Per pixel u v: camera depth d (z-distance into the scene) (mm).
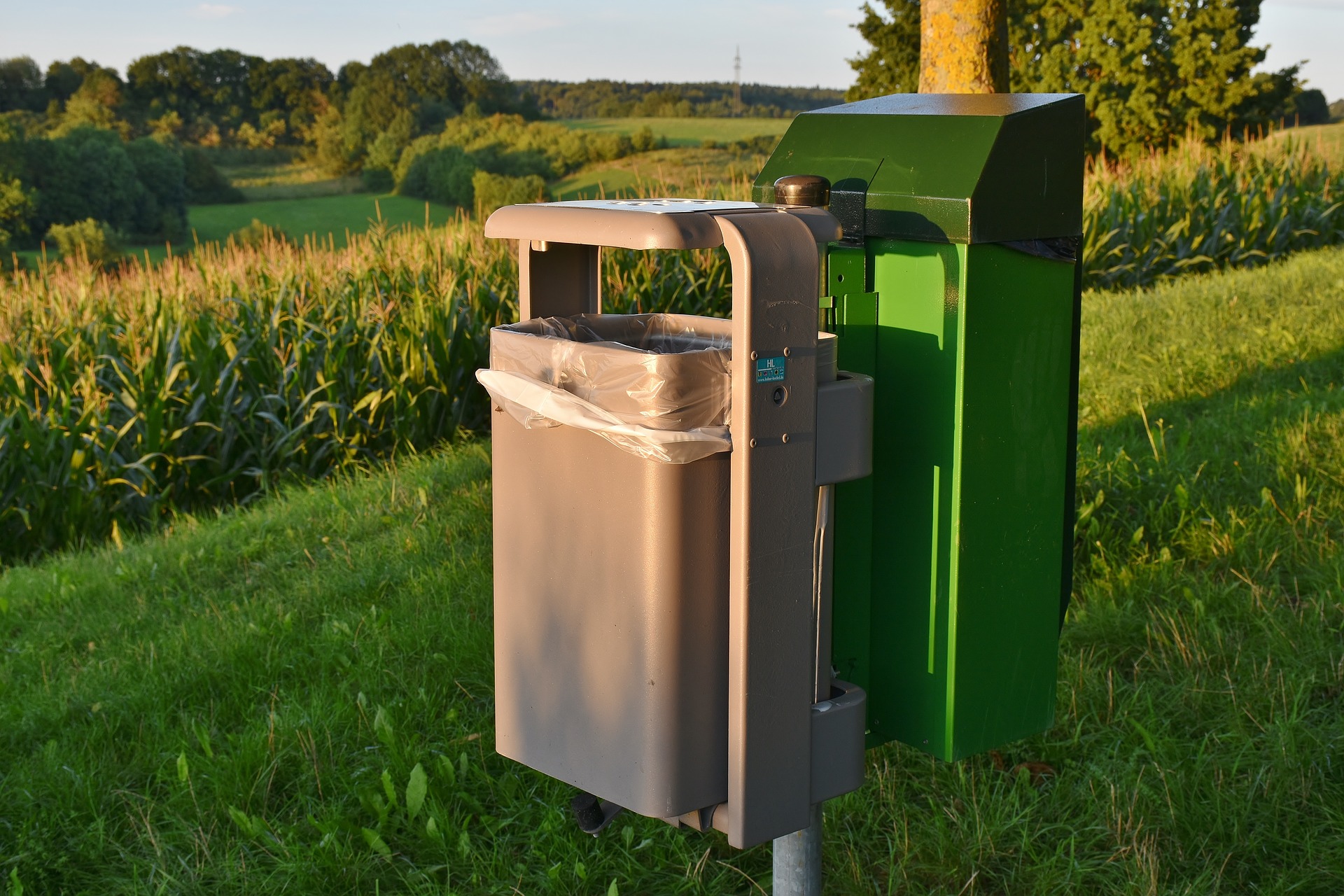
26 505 7484
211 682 3896
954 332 1994
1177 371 6348
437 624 4078
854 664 2225
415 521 5387
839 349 2094
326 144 81812
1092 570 3988
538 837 2924
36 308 9164
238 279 9664
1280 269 9477
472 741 3314
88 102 84125
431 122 84625
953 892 2648
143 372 7984
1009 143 1961
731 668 1912
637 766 1989
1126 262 11453
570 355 1945
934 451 2061
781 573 1904
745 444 1817
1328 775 2818
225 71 90250
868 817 2865
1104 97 42625
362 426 8297
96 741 3527
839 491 2146
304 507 6199
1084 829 2756
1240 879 2545
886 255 2082
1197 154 13031
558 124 75938
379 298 8492
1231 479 4594
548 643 2111
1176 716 3121
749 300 1771
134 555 5875
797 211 1882
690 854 2840
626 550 1929
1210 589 3707
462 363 8531
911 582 2145
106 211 64438
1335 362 6258
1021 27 45719
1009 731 2221
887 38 42719
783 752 1977
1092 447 5090
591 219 1892
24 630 4938
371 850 2906
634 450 1867
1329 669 3221
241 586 4973
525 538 2113
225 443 7883
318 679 3832
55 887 2904
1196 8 42875
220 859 2904
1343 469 4457
